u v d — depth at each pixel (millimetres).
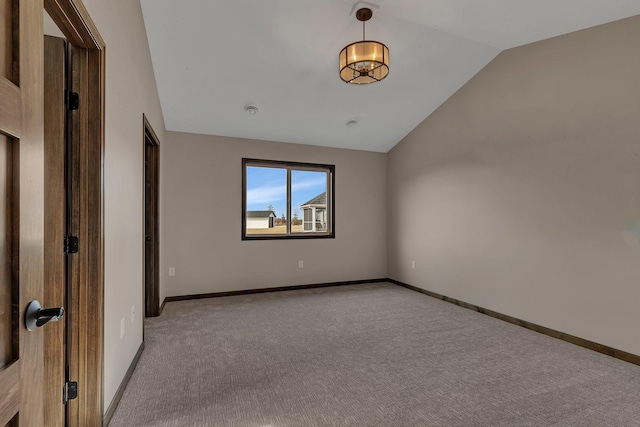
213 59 3211
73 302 1580
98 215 1619
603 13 2557
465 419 1772
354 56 2689
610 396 2012
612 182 2633
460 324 3373
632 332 2506
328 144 5176
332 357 2555
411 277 5012
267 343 2836
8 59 707
